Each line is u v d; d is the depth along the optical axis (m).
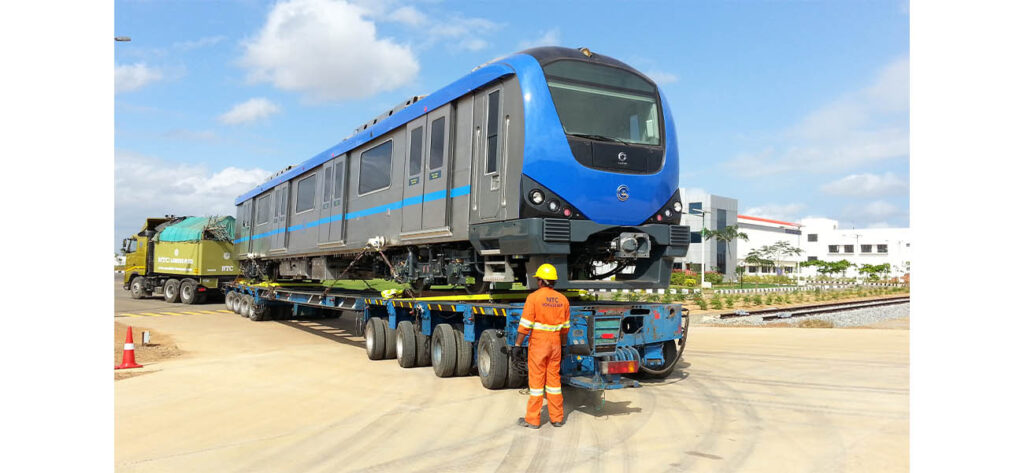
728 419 6.86
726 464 5.34
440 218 9.49
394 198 11.06
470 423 6.78
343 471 5.29
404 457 5.64
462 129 9.23
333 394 8.37
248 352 12.52
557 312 6.65
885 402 7.60
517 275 8.88
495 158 8.35
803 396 7.98
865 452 5.60
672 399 7.86
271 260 19.14
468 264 9.26
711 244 76.94
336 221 13.48
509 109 8.09
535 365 6.57
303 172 15.80
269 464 5.50
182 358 11.77
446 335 9.40
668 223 8.41
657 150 8.32
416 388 8.70
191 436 6.39
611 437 6.20
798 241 102.75
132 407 7.70
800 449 5.73
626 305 8.27
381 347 11.20
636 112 8.40
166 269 26.91
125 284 30.47
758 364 10.48
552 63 8.01
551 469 5.27
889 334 15.24
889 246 94.50
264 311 18.81
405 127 10.87
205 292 25.55
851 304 26.30
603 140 7.93
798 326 19.05
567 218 7.65
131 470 5.34
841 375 9.43
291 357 11.77
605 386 7.00
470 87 8.95
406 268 11.04
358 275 14.22
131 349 10.68
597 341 7.76
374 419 7.00
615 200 7.87
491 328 9.16
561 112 7.80
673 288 37.31
